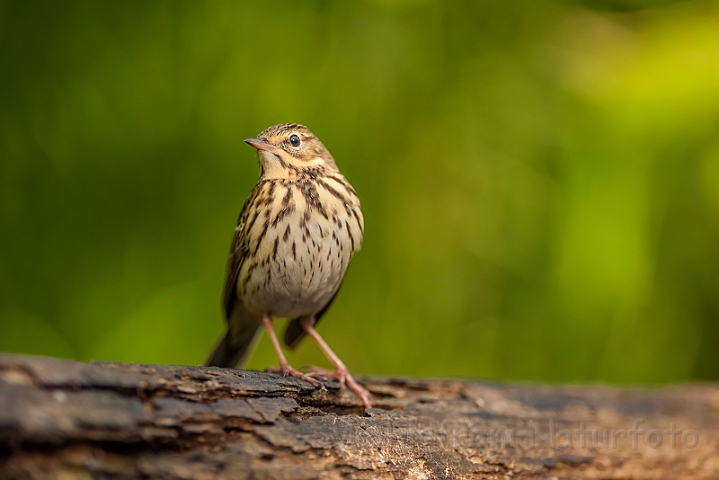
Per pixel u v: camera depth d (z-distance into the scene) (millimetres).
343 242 8969
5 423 4746
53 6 10961
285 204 8734
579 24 12211
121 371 5578
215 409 5828
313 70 11422
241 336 10438
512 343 11984
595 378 11781
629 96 10938
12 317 10867
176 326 10992
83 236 11094
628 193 10773
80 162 11031
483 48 12062
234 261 9305
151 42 11258
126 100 11172
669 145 10703
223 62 11320
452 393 8805
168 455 5484
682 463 8617
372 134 11703
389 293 11977
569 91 11633
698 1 11773
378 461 6617
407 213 11969
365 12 11438
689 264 11797
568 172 11242
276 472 5785
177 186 11273
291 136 9211
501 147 11977
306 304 9234
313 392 7406
